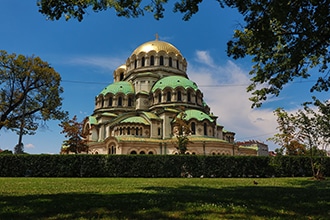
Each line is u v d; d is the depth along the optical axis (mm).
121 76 104812
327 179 38125
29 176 42750
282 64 21031
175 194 17250
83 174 43656
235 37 19203
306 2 14883
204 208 11516
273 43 17000
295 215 10469
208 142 65000
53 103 50281
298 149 61969
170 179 37438
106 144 68938
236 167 46188
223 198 15109
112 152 68188
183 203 12828
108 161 44562
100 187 23594
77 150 69438
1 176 42031
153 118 73250
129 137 69688
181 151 59219
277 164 46125
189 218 9695
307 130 40281
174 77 82812
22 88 48531
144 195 16562
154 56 91750
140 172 44469
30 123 49969
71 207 11891
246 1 14688
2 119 47500
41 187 23328
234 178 41938
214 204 12578
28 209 11461
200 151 64500
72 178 38750
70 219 9688
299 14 15477
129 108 84500
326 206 12586
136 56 93812
